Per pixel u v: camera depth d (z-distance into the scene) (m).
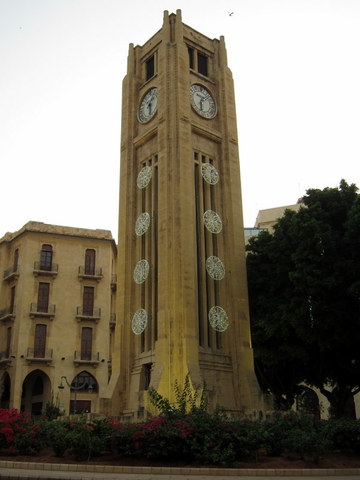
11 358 57.88
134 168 44.38
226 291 40.22
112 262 67.31
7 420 24.27
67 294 62.06
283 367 44.22
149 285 40.00
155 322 38.84
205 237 40.84
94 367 60.38
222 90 45.75
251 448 21.77
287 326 37.69
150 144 43.50
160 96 42.31
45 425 24.33
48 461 22.14
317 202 37.69
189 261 37.06
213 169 42.81
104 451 23.44
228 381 37.47
